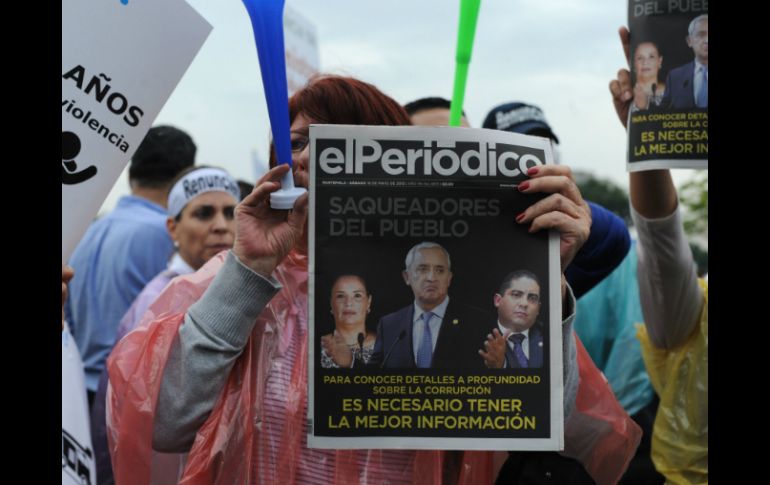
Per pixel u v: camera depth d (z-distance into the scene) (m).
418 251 1.63
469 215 1.63
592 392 1.93
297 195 1.67
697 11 2.05
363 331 1.63
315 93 1.84
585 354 1.95
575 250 1.67
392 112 1.87
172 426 1.72
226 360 1.69
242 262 1.68
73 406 2.59
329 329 1.62
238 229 1.69
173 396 1.72
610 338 3.14
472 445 1.62
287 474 1.73
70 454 2.54
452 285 1.63
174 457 1.81
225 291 1.69
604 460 1.92
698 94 2.05
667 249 2.36
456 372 1.63
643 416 3.08
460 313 1.63
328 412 1.62
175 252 3.50
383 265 1.63
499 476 1.89
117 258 3.43
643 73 2.09
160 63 1.78
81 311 3.42
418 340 1.63
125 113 1.76
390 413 1.63
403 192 1.63
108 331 3.39
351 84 1.86
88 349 3.39
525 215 1.63
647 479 2.99
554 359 1.63
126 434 1.74
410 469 1.75
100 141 1.75
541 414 1.63
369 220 1.63
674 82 2.06
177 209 3.39
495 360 1.63
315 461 1.75
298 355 1.79
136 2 1.75
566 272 2.57
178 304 1.88
